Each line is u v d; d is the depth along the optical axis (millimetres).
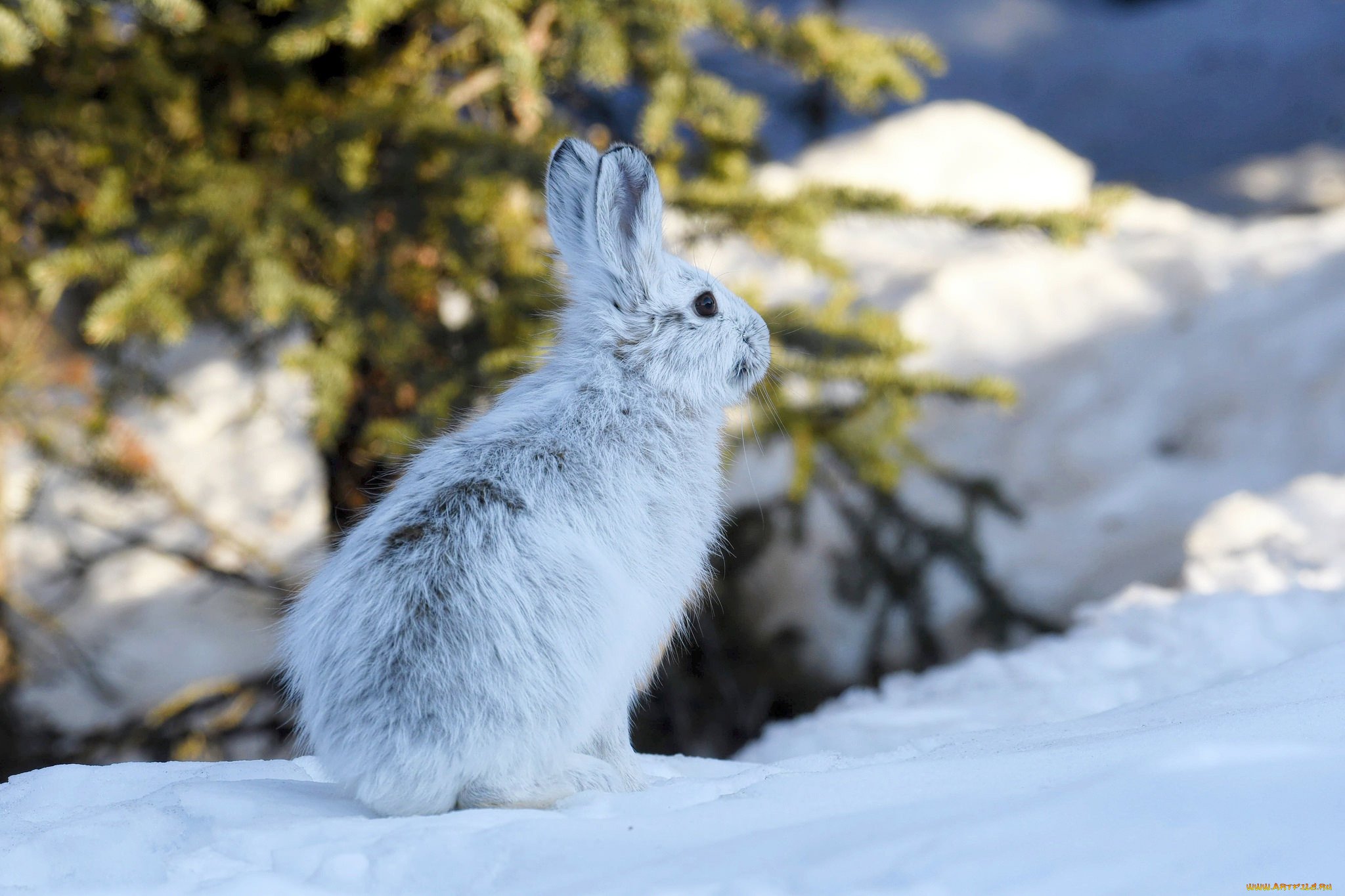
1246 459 32281
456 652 9664
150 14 20531
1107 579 30219
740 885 6973
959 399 25094
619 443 11109
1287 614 19188
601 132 27438
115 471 27078
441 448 11133
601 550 10492
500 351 21578
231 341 27172
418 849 8352
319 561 12164
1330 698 9875
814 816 8625
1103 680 18547
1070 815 7258
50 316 27562
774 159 34625
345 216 22219
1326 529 25750
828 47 24828
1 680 27938
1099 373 34125
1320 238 36750
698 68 26672
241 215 21469
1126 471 32281
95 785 11938
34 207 24547
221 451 33969
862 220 32250
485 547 10016
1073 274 36281
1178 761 7754
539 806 9875
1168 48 70625
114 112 23141
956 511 31484
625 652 10438
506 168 22266
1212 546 26422
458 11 23141
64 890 8109
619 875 7668
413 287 24141
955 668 21656
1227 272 35844
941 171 43625
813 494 30953
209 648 31016
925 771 9359
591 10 22734
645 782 11211
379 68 25094
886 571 27938
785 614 30781
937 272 36250
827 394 27016
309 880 8266
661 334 11875
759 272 34562
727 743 29203
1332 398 32531
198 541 32562
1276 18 72812
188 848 9266
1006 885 6496
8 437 27188
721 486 12172
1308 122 61062
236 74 24375
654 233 11961
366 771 9727
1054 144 48375
